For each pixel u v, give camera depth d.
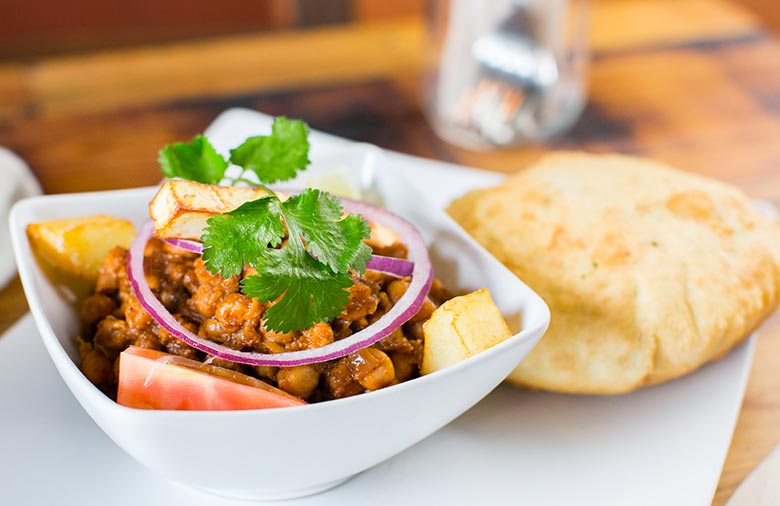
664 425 0.43
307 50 0.72
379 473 0.41
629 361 0.43
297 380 0.38
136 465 0.40
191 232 0.39
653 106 0.67
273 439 0.36
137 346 0.39
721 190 0.49
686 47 0.75
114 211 0.44
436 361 0.39
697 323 0.43
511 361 0.39
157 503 0.39
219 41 0.73
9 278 0.49
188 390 0.36
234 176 0.47
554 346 0.43
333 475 0.39
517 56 0.64
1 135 0.60
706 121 0.66
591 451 0.42
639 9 0.80
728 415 0.43
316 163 0.47
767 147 0.63
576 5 0.64
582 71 0.67
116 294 0.42
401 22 0.78
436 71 0.66
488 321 0.39
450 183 0.54
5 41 0.86
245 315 0.38
